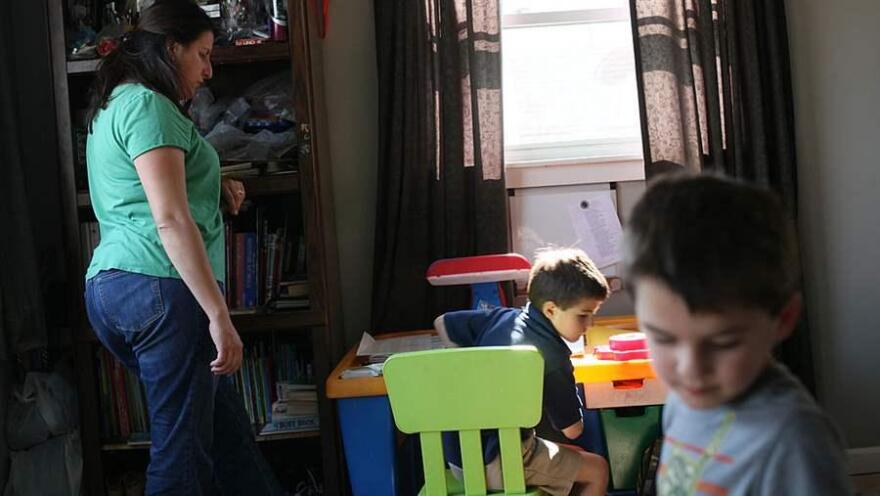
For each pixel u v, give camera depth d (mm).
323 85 2910
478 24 2793
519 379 1846
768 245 799
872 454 2951
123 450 2711
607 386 2229
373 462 2355
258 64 2891
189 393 2006
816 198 2939
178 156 1958
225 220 2762
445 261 2578
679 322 808
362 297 2984
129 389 2676
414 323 2844
